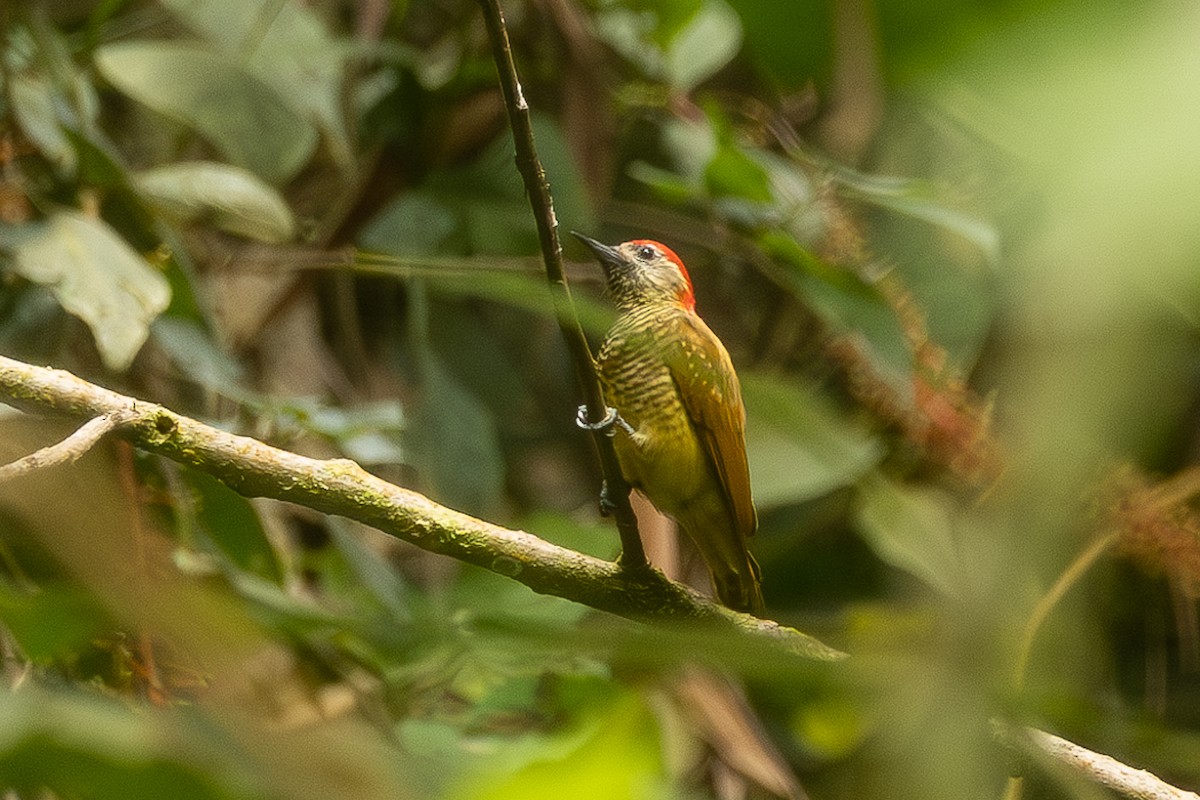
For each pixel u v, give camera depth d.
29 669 5.01
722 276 10.79
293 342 10.18
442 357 10.67
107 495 5.03
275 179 9.02
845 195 9.01
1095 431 0.94
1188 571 7.39
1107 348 0.91
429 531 5.41
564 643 1.41
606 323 7.33
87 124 8.66
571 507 11.23
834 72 1.06
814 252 9.43
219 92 8.98
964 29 0.96
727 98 10.43
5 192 8.00
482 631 1.66
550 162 9.70
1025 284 0.96
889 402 9.16
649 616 5.76
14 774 1.32
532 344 11.58
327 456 8.70
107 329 6.96
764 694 8.22
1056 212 0.89
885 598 10.82
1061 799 3.48
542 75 10.30
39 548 4.53
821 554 10.97
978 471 8.67
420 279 9.77
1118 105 0.83
